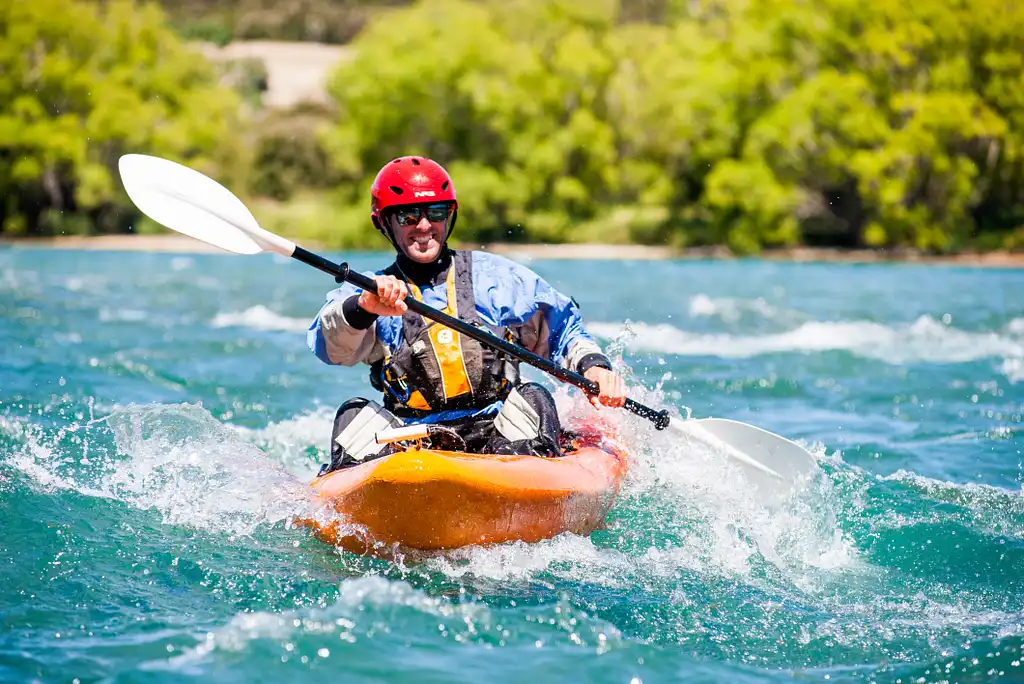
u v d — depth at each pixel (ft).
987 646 40.55
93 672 34.86
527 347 56.24
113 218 485.97
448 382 50.55
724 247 411.95
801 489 59.88
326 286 217.56
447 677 35.65
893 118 399.24
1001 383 102.94
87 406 78.95
